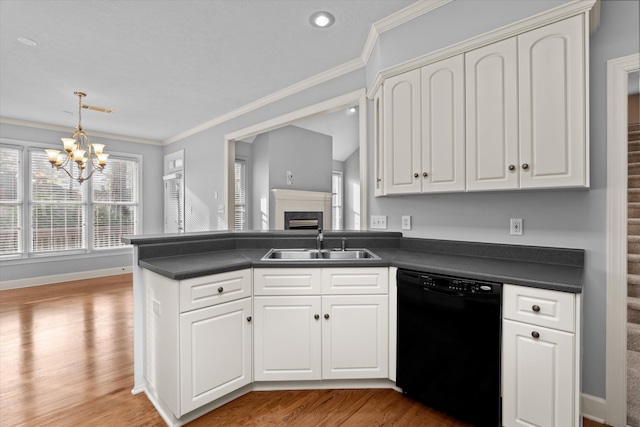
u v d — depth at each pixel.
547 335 1.54
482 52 1.94
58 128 5.34
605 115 1.83
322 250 2.67
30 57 2.97
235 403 2.03
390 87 2.36
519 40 1.81
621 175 1.80
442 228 2.53
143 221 6.31
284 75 3.41
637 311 2.60
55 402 2.04
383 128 2.41
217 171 5.06
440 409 1.90
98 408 1.99
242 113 4.49
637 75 2.02
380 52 2.54
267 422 1.85
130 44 2.77
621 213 1.81
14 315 3.64
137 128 5.52
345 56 3.03
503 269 1.84
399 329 2.03
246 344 2.08
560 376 1.51
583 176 1.65
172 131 5.73
